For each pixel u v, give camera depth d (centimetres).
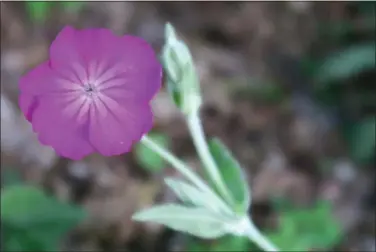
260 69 45
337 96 44
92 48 27
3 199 35
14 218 35
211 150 30
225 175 30
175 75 28
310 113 43
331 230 36
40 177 39
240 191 30
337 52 44
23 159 40
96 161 40
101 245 38
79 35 27
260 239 30
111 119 26
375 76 44
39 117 26
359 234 40
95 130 26
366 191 41
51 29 43
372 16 45
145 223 39
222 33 46
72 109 26
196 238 37
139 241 39
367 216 40
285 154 42
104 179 40
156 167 39
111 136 26
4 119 40
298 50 46
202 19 46
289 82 45
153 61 26
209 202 29
